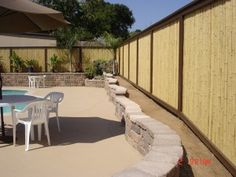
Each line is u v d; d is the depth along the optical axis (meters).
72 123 8.64
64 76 20.00
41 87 19.42
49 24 7.61
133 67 15.07
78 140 6.93
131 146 6.43
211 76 5.07
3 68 22.33
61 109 10.98
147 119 6.11
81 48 22.48
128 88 14.14
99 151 6.12
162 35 8.99
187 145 5.55
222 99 4.56
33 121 6.37
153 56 10.24
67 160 5.62
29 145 6.57
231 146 4.20
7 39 27.61
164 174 3.46
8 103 6.45
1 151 6.20
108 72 21.77
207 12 5.28
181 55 6.95
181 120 7.20
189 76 6.43
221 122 4.60
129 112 6.89
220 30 4.65
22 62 22.11
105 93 15.72
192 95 6.20
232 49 4.16
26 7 6.03
